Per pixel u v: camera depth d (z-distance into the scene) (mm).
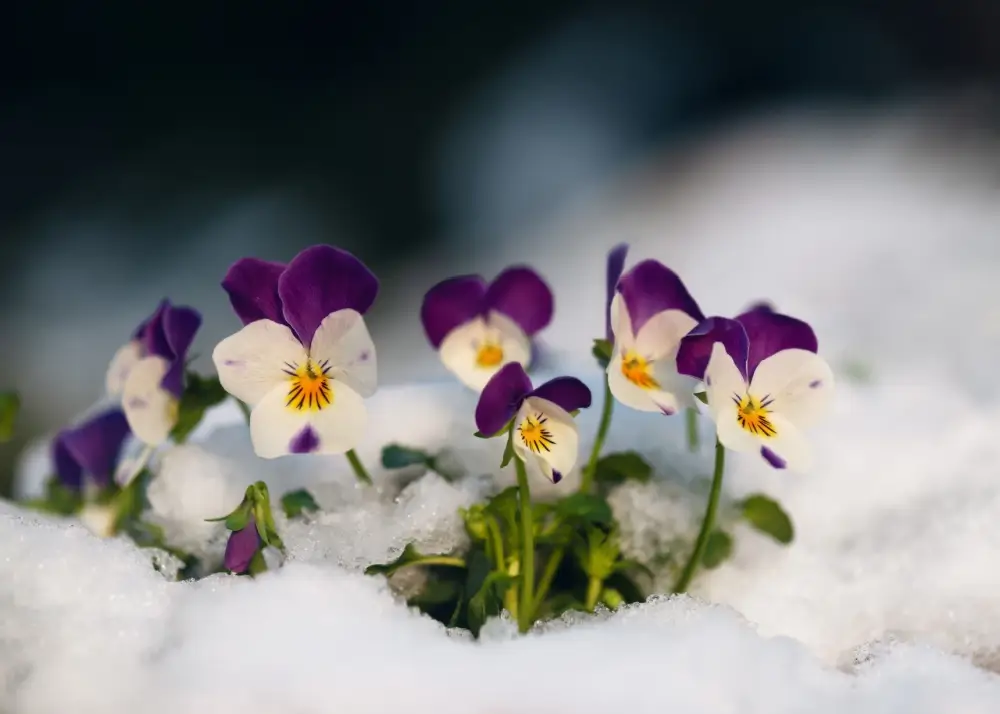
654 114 2443
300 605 527
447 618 563
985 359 790
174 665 515
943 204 1736
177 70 2457
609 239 2002
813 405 546
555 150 2375
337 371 540
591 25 2605
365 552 555
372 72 2539
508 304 589
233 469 582
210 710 507
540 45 2596
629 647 521
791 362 546
